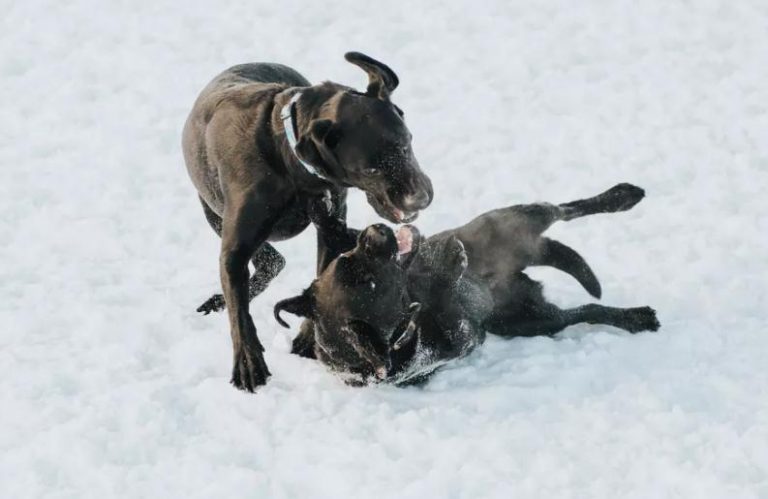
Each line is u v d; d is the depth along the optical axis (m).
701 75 18.03
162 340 11.48
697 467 8.66
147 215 15.26
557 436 9.26
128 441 9.48
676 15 20.11
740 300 11.63
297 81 12.33
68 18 21.86
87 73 19.83
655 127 16.55
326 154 9.69
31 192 15.93
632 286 12.20
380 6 21.39
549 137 16.56
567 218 11.54
